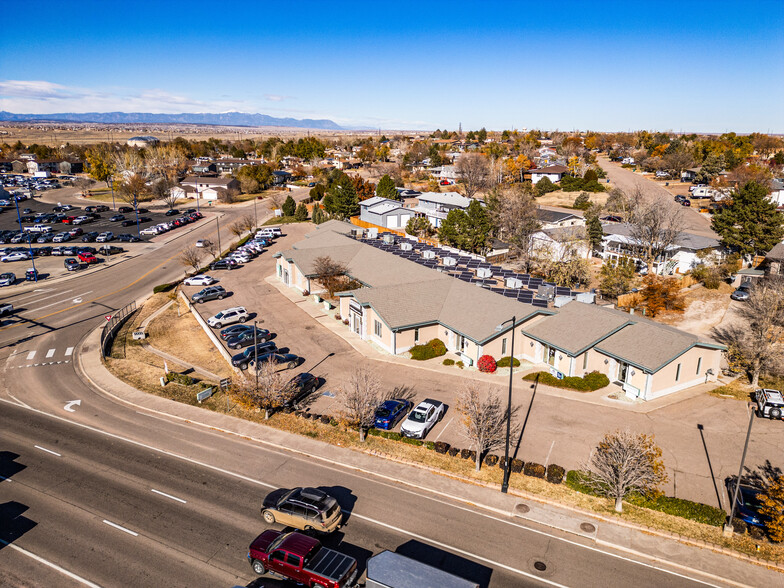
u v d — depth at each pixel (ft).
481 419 90.33
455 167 538.06
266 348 144.36
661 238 234.38
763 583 67.31
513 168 520.01
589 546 73.87
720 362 140.26
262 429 107.34
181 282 224.33
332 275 192.44
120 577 67.67
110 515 80.28
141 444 102.27
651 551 72.74
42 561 70.59
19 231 309.83
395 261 192.85
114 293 212.43
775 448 100.37
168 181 471.62
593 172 464.65
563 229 258.57
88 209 387.96
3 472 91.97
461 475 90.38
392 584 58.39
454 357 142.92
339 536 74.95
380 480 89.86
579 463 94.22
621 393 122.31
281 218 382.83
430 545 73.36
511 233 276.62
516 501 83.66
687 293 204.44
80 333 166.91
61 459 96.43
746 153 577.84
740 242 226.99
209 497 84.89
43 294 209.46
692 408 115.55
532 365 137.80
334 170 529.86
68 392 126.31
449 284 164.04
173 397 122.93
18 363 143.54
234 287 215.72
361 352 147.33
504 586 65.57
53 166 622.95
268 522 78.64
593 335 128.57
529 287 180.45
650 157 587.27
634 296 188.14
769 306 139.13
